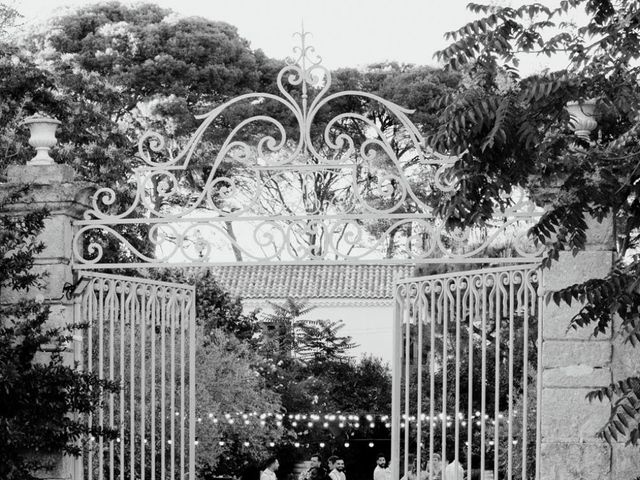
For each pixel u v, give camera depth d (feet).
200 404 54.60
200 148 89.10
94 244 31.65
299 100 96.84
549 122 26.96
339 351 100.94
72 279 31.48
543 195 29.14
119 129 55.11
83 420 32.45
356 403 95.20
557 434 29.04
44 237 31.04
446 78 96.99
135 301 32.86
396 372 31.83
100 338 32.01
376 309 123.24
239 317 96.32
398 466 31.63
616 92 26.96
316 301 123.54
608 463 28.78
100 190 31.65
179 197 89.66
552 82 26.07
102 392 31.09
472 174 26.89
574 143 28.58
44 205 30.66
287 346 100.17
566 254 29.25
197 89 96.73
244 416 67.10
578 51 28.25
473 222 27.25
